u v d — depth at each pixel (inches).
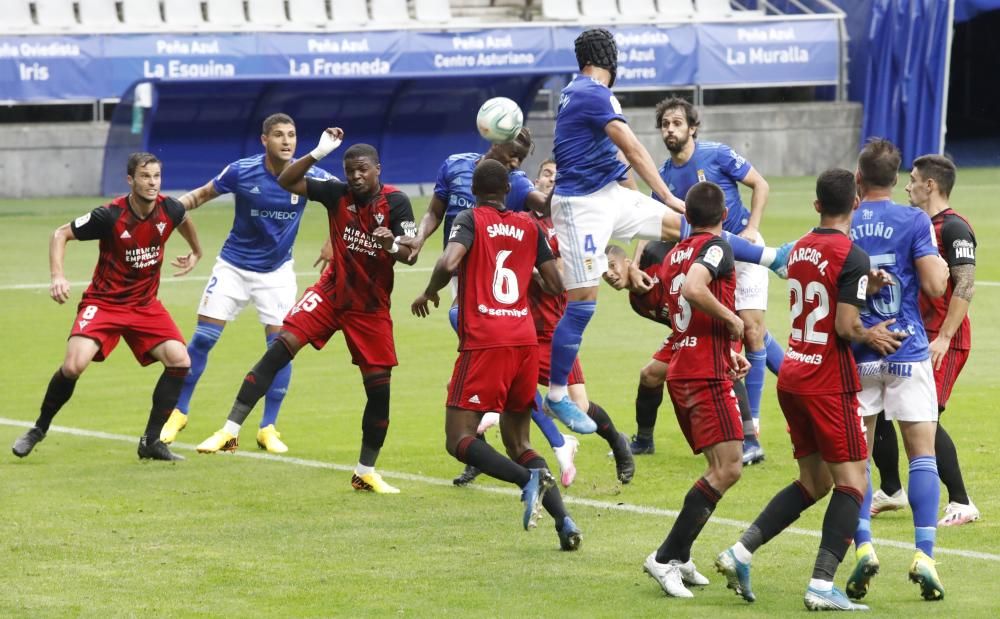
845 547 737.0
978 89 4953.3
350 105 3671.3
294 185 1018.1
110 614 729.6
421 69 3602.4
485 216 872.9
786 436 1210.6
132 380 1507.1
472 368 863.1
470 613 730.8
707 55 3988.7
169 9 3875.5
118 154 3380.9
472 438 862.5
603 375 1512.1
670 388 797.9
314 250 2637.8
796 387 749.9
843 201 753.6
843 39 4119.1
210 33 3462.1
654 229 1010.1
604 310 1978.3
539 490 842.2
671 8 4306.1
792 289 760.3
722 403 778.8
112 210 1102.4
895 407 808.9
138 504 986.1
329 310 1043.9
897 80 4092.0
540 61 3727.9
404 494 1025.5
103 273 1118.4
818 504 980.6
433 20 4119.1
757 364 1164.5
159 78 3275.1
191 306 2004.2
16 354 1642.5
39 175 3499.0
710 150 1183.6
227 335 1792.6
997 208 3176.7
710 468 779.4
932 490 779.4
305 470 1106.7
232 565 828.6
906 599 757.9
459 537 899.4
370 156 1003.3
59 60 3388.3
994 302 1947.6
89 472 1091.3
